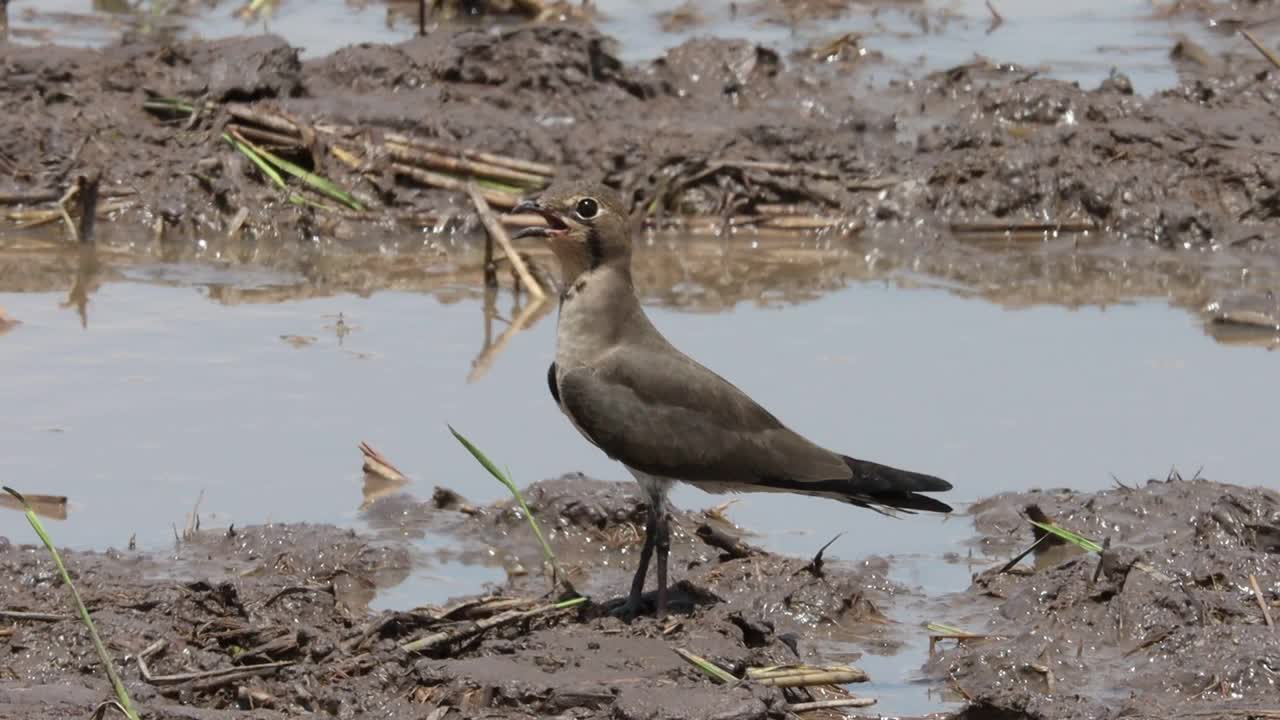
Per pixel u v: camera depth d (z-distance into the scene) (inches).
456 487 550.6
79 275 741.9
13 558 477.4
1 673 415.2
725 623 444.1
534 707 404.2
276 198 811.4
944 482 458.3
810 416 592.7
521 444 580.4
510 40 920.3
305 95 889.5
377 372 636.7
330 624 446.3
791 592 480.7
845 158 863.1
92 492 534.9
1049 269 778.8
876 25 1096.2
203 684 408.2
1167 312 717.9
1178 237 810.8
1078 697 426.6
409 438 581.9
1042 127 893.2
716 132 864.9
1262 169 829.8
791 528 538.9
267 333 674.8
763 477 459.5
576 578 499.8
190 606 445.1
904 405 606.9
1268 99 909.2
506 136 850.1
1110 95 906.1
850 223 820.0
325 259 778.8
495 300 727.1
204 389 614.2
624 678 413.4
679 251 797.9
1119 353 664.4
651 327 475.8
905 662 456.1
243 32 1042.1
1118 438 584.1
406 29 1062.4
